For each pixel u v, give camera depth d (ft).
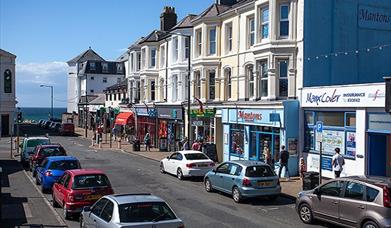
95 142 177.17
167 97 142.10
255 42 91.86
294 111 82.48
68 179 53.21
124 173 90.89
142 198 35.99
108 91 236.22
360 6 87.92
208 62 112.16
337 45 85.20
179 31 130.82
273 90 86.33
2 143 176.45
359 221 43.09
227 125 103.65
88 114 274.77
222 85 109.40
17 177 87.76
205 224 49.16
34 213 55.47
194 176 82.12
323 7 84.07
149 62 154.71
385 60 90.68
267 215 54.29
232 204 61.00
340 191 46.19
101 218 35.81
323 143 76.84
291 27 84.28
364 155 68.33
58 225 49.06
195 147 106.73
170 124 139.85
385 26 90.74
